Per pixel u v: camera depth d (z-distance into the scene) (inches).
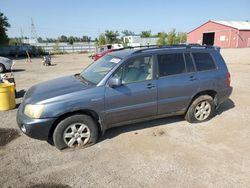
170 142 180.2
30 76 542.0
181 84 195.5
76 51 1889.8
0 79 296.8
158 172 143.0
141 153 165.3
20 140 189.3
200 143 177.8
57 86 180.4
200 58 208.2
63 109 159.5
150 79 185.2
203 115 216.5
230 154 161.2
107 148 173.0
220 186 129.4
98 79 177.0
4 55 1453.0
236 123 215.2
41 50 1626.5
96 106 168.4
